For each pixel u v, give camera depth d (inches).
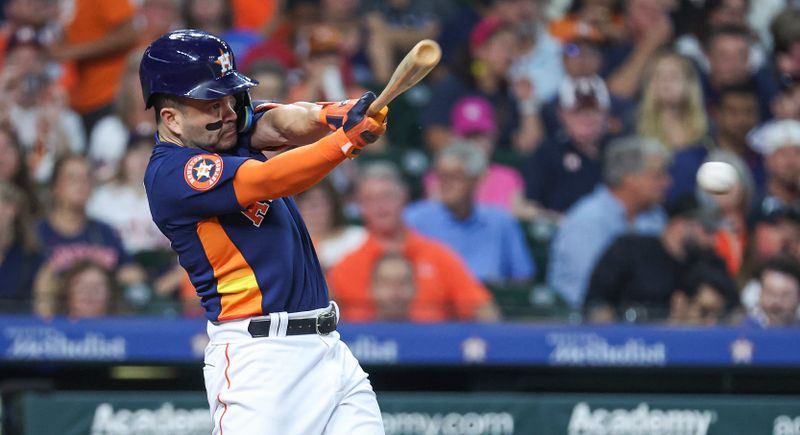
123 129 1106.1
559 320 1051.9
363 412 555.5
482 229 1107.3
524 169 1160.8
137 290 1031.6
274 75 1126.4
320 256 1051.3
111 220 1061.1
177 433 955.3
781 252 1120.8
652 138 1188.5
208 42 517.3
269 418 532.1
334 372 548.1
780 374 1097.4
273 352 535.2
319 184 1060.5
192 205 514.6
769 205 1155.3
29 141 1092.5
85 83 1137.4
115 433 945.5
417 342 995.3
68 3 1154.7
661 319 1061.8
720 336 1023.0
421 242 1064.8
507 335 1005.2
